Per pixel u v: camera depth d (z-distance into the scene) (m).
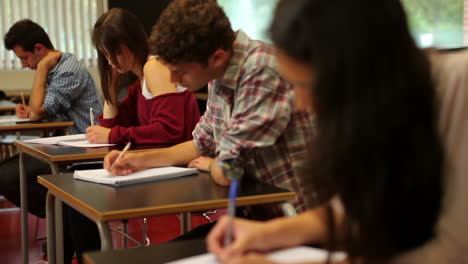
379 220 0.94
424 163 0.93
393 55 0.91
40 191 3.81
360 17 0.91
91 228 2.97
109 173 2.10
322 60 0.92
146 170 2.14
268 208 1.88
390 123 0.89
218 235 1.25
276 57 1.02
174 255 1.52
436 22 3.79
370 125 0.89
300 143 1.96
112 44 2.98
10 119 4.53
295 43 0.95
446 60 1.07
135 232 4.57
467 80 1.03
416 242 1.01
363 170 0.92
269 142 1.91
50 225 2.21
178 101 2.93
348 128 0.90
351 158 0.91
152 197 1.76
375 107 0.90
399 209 0.94
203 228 2.02
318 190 1.05
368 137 0.90
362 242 0.97
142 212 1.62
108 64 3.30
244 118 1.92
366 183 0.92
